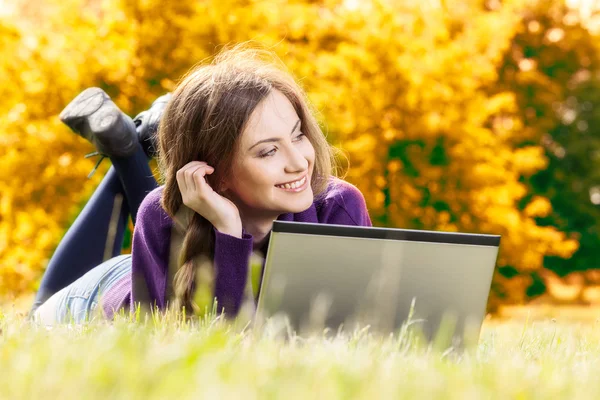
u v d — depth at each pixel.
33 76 15.48
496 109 17.36
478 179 17.05
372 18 16.83
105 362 2.02
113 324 3.14
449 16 18.33
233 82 3.94
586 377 2.41
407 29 17.28
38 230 15.21
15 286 15.03
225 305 3.83
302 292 3.13
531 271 21.25
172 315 3.41
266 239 4.19
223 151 3.93
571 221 29.88
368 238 3.13
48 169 15.30
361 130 16.12
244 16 15.68
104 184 6.01
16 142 15.30
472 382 2.11
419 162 16.72
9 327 3.12
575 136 29.58
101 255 5.88
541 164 18.44
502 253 18.47
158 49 15.56
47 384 1.78
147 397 1.72
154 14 15.74
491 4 21.02
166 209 4.16
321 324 3.12
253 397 1.69
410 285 3.16
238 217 3.92
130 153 5.81
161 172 4.32
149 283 4.23
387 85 16.27
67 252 5.83
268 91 3.94
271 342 2.62
